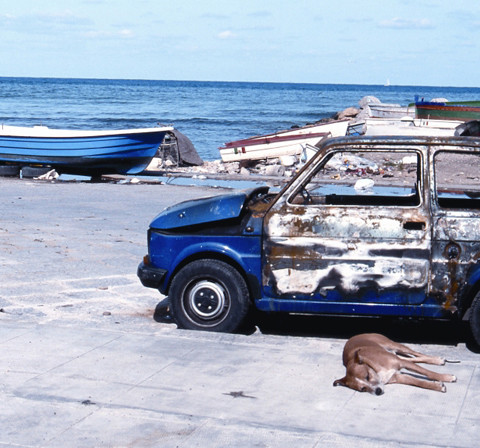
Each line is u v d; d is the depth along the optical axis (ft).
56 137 80.28
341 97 563.07
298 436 15.05
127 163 82.69
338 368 19.62
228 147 98.48
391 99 536.83
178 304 23.29
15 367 19.38
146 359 20.12
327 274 21.94
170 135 95.55
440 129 115.65
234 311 22.85
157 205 56.03
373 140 22.15
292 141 97.04
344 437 14.97
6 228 43.37
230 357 20.38
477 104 134.21
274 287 22.35
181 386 18.08
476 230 21.15
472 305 21.44
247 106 359.87
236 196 23.06
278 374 19.04
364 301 21.81
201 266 22.88
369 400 17.22
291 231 22.16
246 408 16.66
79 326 23.58
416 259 21.39
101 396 17.38
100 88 635.25
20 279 30.83
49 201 57.47
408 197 24.39
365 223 21.75
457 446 14.58
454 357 21.56
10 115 241.55
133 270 33.27
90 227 44.78
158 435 15.23
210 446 14.67
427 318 21.70
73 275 31.91
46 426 15.70
